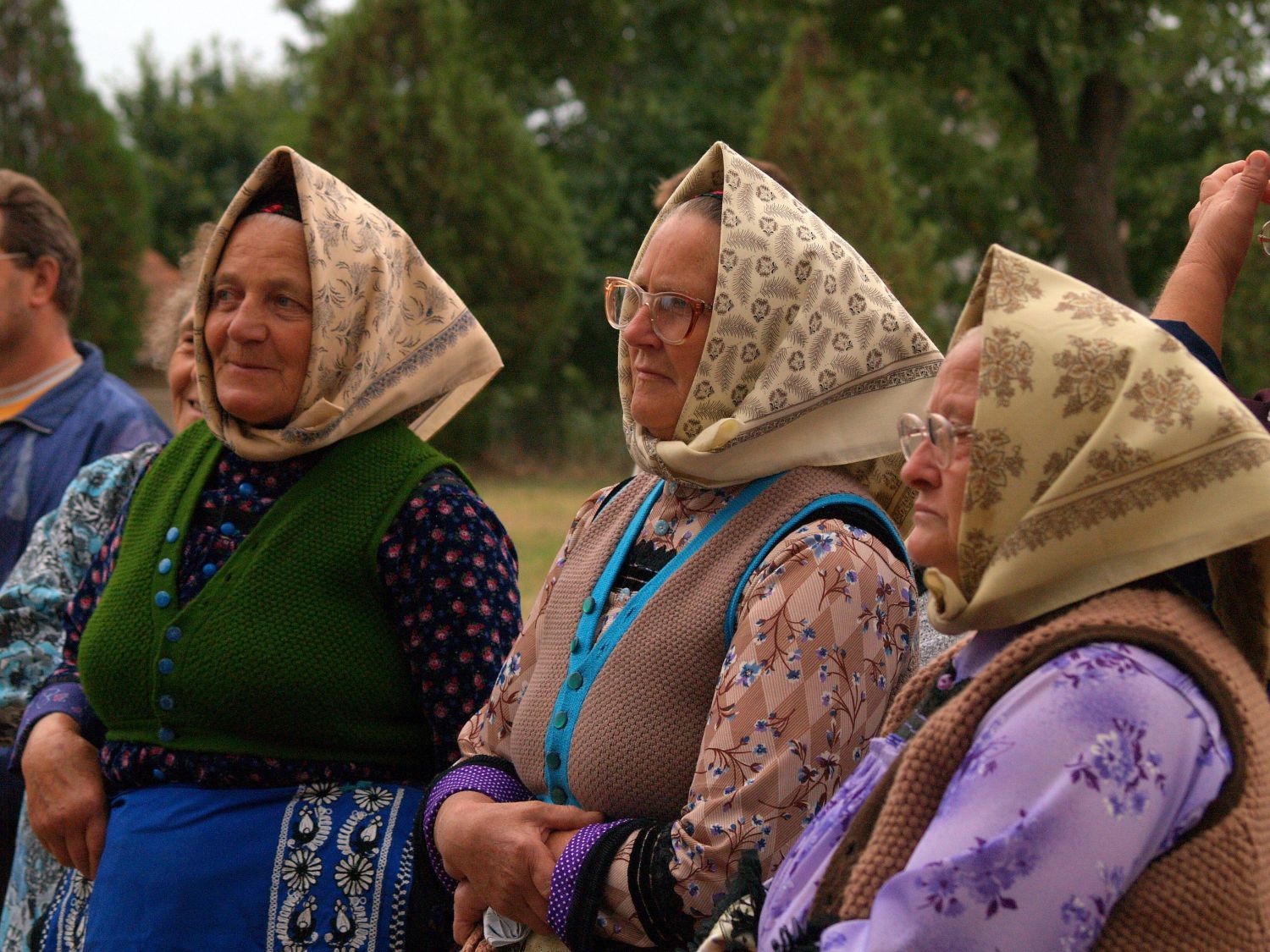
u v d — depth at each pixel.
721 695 2.22
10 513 4.08
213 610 2.89
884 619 2.28
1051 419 1.78
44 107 21.61
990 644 1.89
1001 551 1.77
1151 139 24.58
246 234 3.04
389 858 2.85
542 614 2.66
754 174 2.54
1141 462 1.72
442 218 21.97
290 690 2.85
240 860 2.82
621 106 28.78
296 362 3.01
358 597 2.92
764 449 2.42
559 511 18.75
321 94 22.31
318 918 2.80
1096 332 1.79
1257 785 1.62
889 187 21.20
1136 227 25.08
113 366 21.98
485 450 25.50
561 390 27.61
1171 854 1.60
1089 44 13.98
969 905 1.57
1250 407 2.31
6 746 3.63
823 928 1.75
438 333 3.19
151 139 42.03
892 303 2.56
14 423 4.18
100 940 2.81
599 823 2.32
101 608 3.06
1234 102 23.70
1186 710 1.62
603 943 2.23
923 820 1.72
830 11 15.43
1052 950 1.55
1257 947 1.59
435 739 2.89
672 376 2.51
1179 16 17.47
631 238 28.59
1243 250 2.40
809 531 2.31
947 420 1.87
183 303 3.93
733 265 2.44
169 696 2.89
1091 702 1.60
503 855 2.31
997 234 26.38
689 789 2.30
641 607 2.41
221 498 3.06
